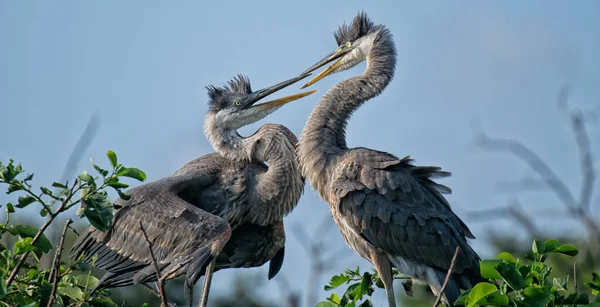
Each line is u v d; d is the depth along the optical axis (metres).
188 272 12.35
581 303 8.72
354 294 10.62
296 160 14.41
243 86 15.42
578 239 14.09
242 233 14.41
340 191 12.01
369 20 14.52
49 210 9.00
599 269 12.50
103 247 13.38
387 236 11.80
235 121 15.07
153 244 12.93
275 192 14.22
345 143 13.10
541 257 9.48
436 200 12.19
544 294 8.47
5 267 9.61
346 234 12.30
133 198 13.34
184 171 14.41
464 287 11.81
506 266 8.62
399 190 11.92
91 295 10.02
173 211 13.02
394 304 12.00
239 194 14.27
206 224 12.74
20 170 9.06
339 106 13.11
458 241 11.82
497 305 8.70
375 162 12.21
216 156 14.84
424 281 11.98
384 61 13.66
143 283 12.73
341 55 14.73
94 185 9.20
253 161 14.65
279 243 14.49
